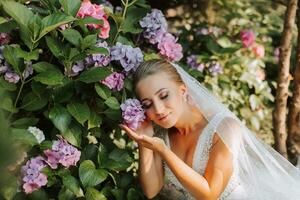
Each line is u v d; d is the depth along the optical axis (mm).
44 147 2104
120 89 2316
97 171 2273
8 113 2117
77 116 2180
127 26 2545
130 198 2434
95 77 2184
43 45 2262
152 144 2230
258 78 4531
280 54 3258
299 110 3311
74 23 2256
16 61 2072
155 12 2580
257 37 5215
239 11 5414
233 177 2406
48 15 2213
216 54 4277
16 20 2051
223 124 2395
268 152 2607
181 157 2480
